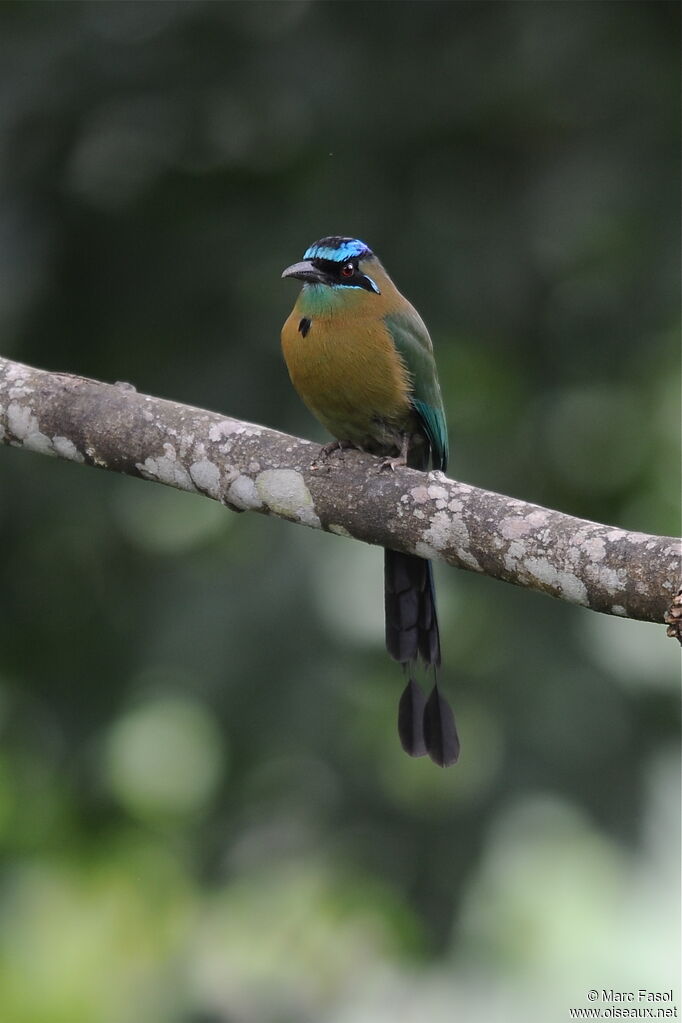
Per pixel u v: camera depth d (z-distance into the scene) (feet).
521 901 48.70
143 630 43.04
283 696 41.37
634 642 42.96
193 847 44.86
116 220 42.80
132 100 41.55
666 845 42.65
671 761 42.88
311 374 28.63
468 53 41.73
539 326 44.27
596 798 41.73
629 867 42.01
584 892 50.24
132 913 48.83
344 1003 47.32
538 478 45.01
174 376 42.68
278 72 41.50
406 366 28.58
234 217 42.80
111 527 44.04
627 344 43.73
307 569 41.86
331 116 41.93
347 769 42.73
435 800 42.86
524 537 21.12
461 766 42.45
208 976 47.83
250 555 43.11
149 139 42.29
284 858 44.11
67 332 43.55
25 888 47.37
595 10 41.42
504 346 44.62
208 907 48.19
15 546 44.34
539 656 42.09
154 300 42.96
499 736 41.86
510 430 45.06
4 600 44.75
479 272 41.81
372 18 41.78
